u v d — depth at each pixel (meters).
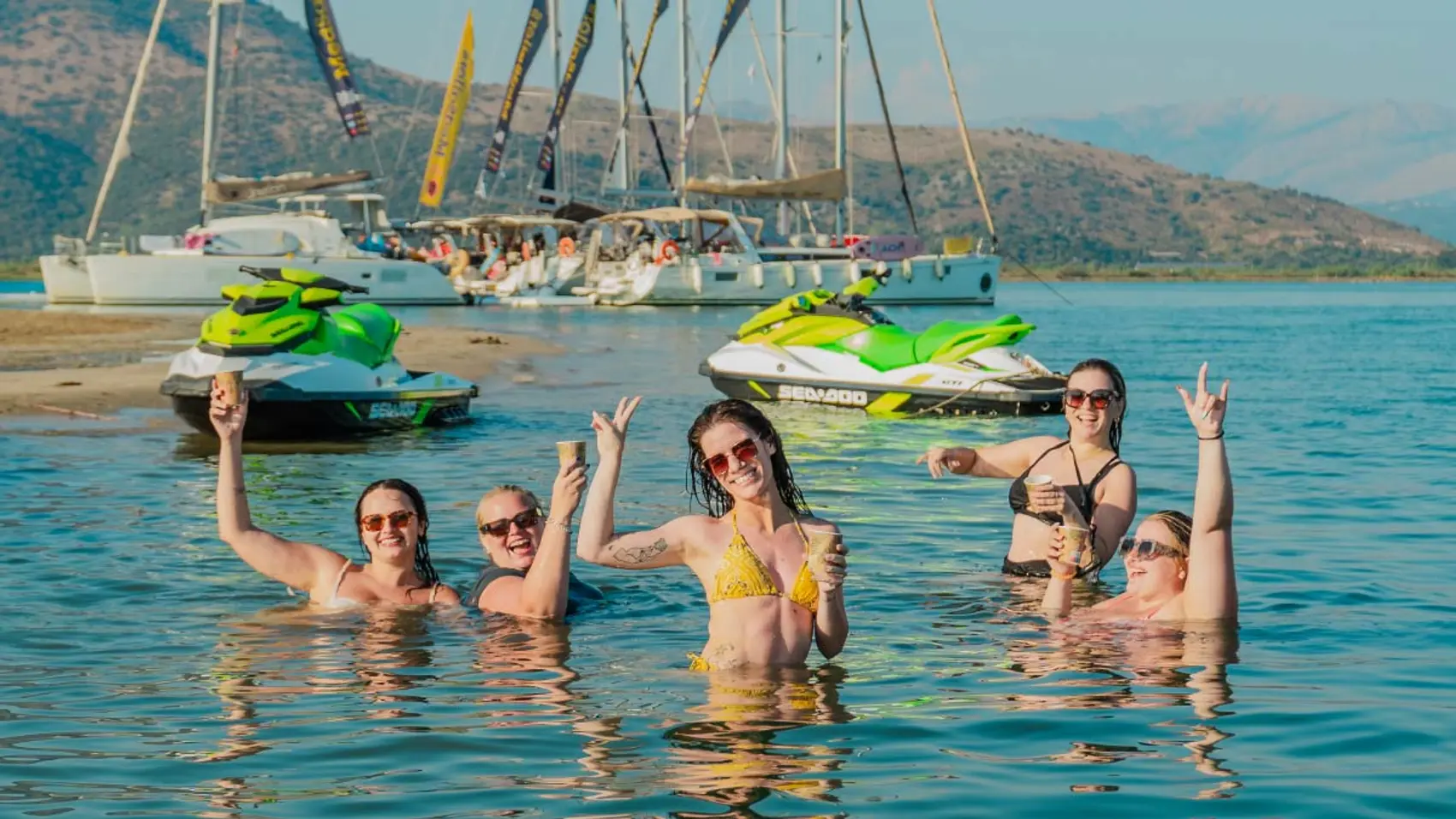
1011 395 19.31
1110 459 9.52
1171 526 8.48
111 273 50.31
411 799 5.51
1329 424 18.66
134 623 8.39
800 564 7.24
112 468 14.67
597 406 20.64
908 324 45.16
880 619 8.41
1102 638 7.91
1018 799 5.48
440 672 7.36
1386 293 99.00
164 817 5.34
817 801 5.47
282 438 17.06
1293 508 12.33
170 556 10.32
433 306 54.25
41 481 13.77
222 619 8.48
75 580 9.52
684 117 66.25
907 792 5.55
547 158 66.94
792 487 7.37
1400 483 13.67
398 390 17.62
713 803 5.46
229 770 5.86
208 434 17.20
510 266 58.88
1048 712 6.56
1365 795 5.50
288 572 8.86
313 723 6.48
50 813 5.38
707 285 53.53
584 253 58.56
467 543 10.77
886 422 18.95
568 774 5.78
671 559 7.21
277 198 55.72
